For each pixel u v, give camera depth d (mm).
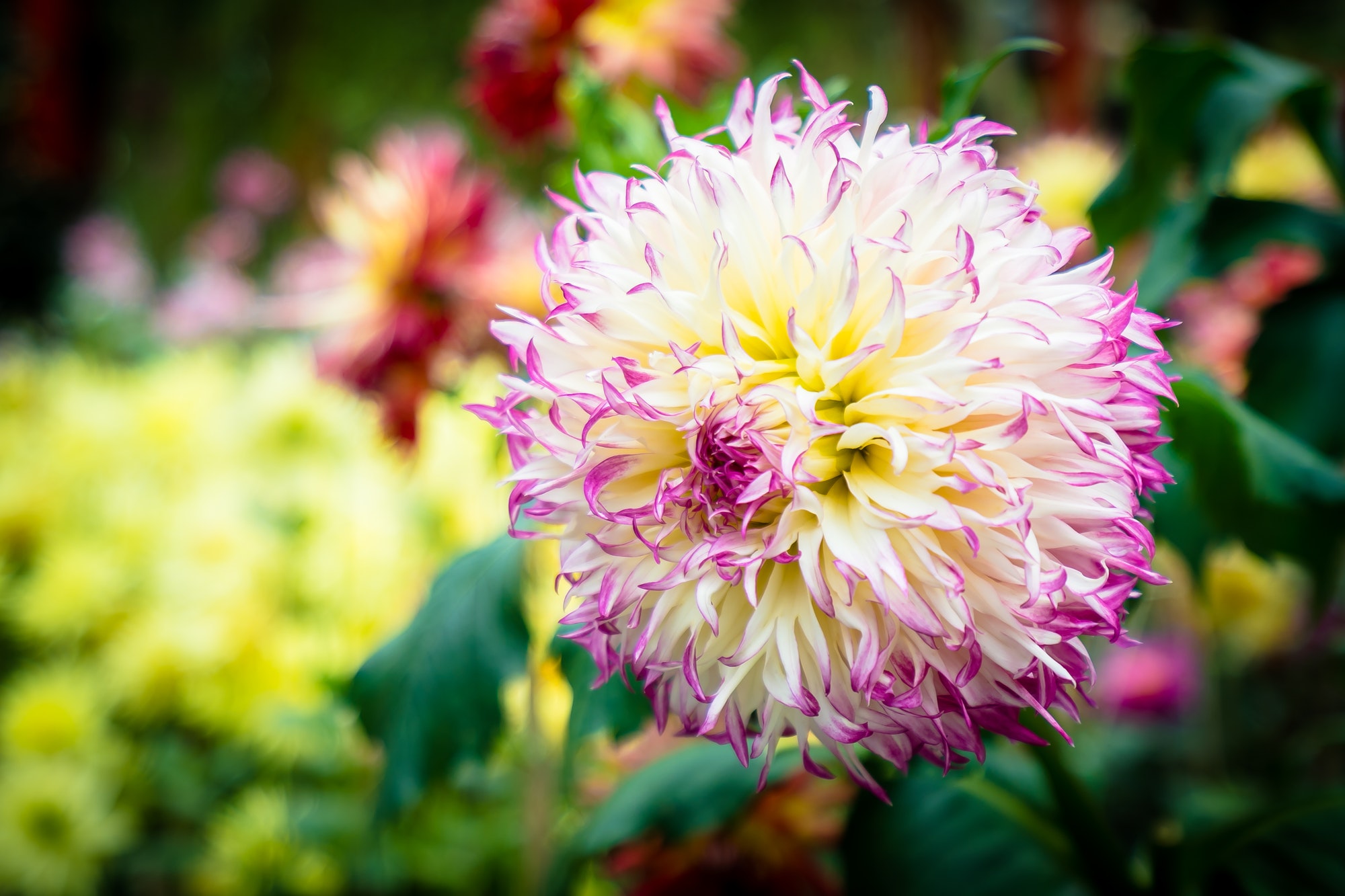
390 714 643
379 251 751
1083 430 515
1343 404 665
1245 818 635
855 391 535
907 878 632
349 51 2170
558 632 564
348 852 827
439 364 761
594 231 538
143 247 2643
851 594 519
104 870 919
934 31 1617
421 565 881
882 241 517
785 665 524
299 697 865
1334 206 909
